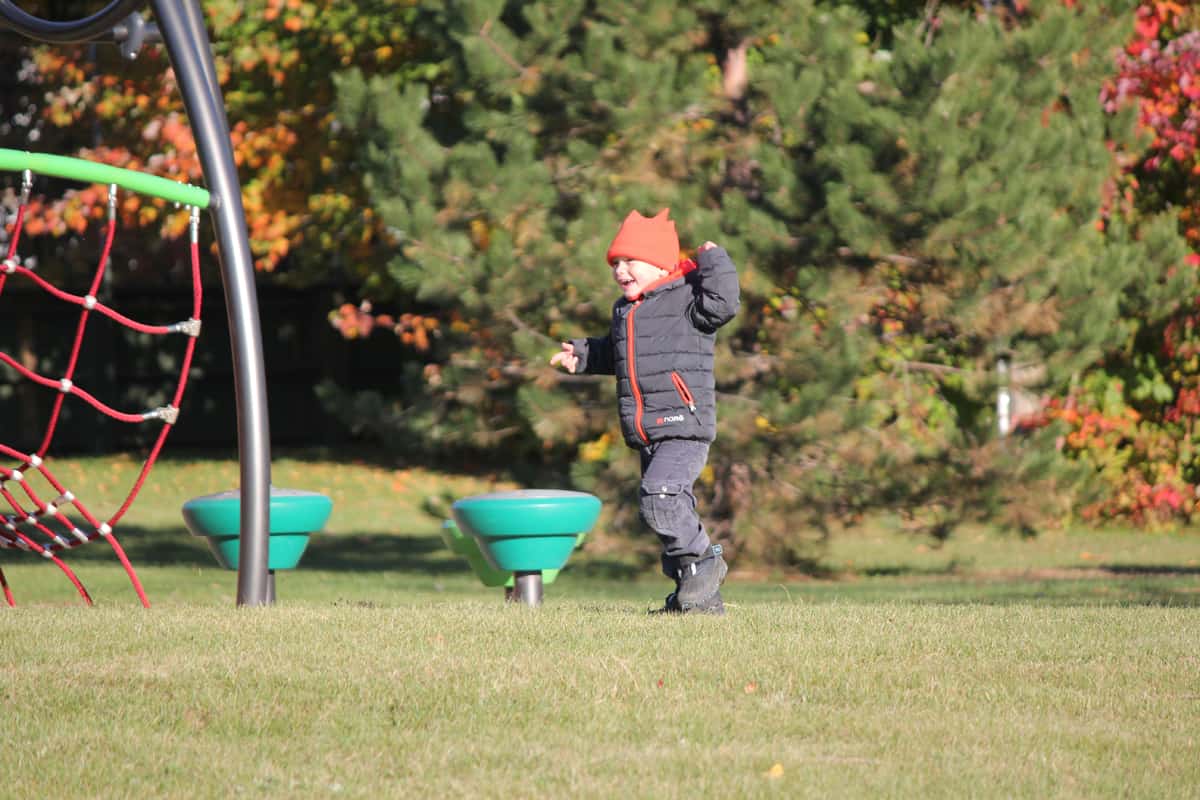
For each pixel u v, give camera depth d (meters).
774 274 39.56
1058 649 18.44
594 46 39.16
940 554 53.72
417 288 40.41
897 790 12.56
